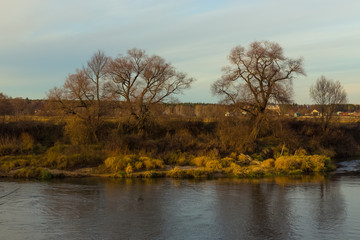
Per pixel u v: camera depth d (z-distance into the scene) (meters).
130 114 41.84
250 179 25.17
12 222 13.98
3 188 20.86
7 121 40.69
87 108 39.22
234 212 15.68
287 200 18.08
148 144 33.78
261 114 41.97
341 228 13.43
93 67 40.38
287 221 14.31
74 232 12.80
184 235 12.55
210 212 15.66
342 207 16.66
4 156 30.77
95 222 14.03
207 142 36.88
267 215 15.20
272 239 12.20
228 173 27.34
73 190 20.47
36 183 22.78
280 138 40.88
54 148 33.88
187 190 20.64
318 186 22.25
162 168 28.75
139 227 13.42
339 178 25.75
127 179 24.86
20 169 26.08
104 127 41.78
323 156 32.69
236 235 12.58
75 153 30.78
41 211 15.66
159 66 41.38
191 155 32.69
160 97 42.12
